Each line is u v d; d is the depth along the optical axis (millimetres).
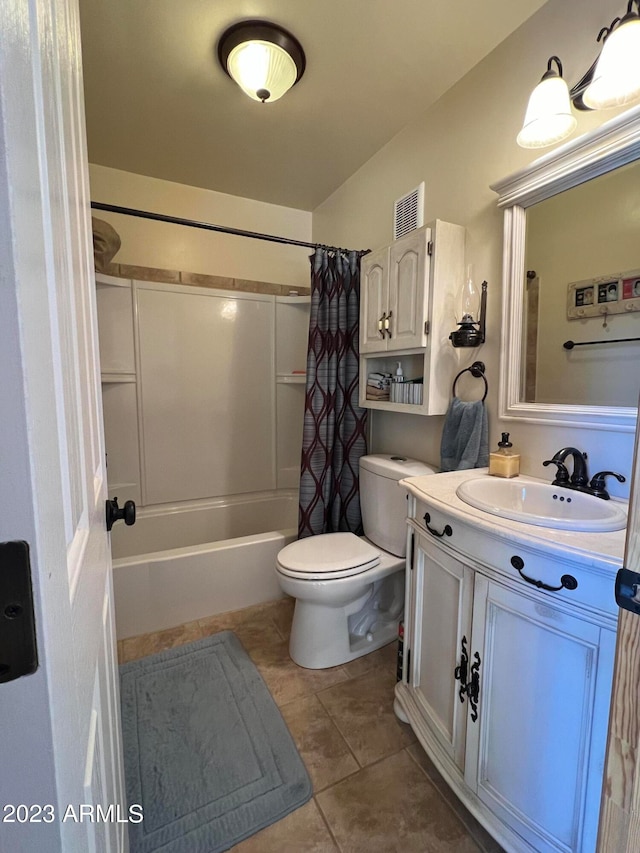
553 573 845
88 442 610
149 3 1319
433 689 1217
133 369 2434
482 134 1552
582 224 1229
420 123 1863
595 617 779
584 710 803
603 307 1189
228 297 2670
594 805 795
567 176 1225
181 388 2576
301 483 2160
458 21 1381
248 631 1870
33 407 273
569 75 1247
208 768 1208
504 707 960
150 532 2506
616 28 953
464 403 1594
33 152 298
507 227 1415
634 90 1004
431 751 1175
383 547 1842
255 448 2822
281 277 2914
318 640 1633
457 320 1640
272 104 1809
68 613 362
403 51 1507
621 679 532
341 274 2156
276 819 1077
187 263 2623
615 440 1162
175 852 998
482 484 1315
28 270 273
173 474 2590
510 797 952
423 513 1263
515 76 1417
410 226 1928
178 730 1336
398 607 1878
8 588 266
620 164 1122
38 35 337
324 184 2562
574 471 1226
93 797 457
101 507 750
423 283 1605
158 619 1866
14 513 265
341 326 2156
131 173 2430
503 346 1460
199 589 1946
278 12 1355
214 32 1435
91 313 767
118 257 2447
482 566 1007
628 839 531
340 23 1396
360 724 1376
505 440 1417
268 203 2836
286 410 2898
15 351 257
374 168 2221
